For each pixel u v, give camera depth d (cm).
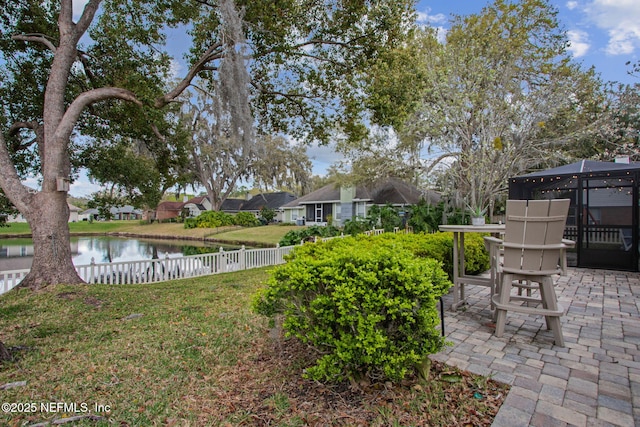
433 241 475
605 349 283
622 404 203
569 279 575
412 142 1247
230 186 3098
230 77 608
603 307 406
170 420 200
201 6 671
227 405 214
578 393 216
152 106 670
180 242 2319
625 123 1311
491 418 192
